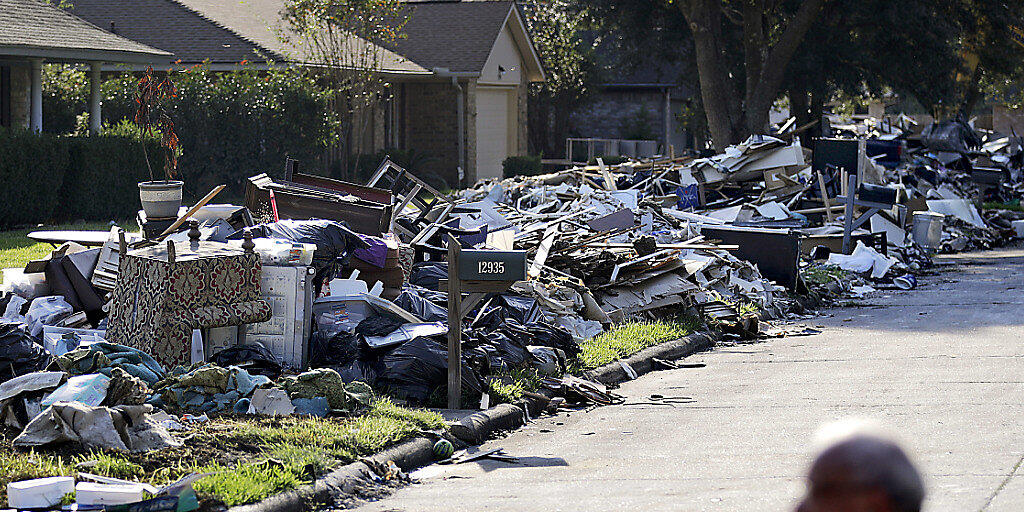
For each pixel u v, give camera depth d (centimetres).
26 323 2319
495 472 1638
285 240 2311
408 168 7569
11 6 5219
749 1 8256
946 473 1505
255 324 2178
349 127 6994
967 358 2609
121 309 2130
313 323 2258
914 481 434
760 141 5728
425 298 2580
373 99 6900
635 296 3162
